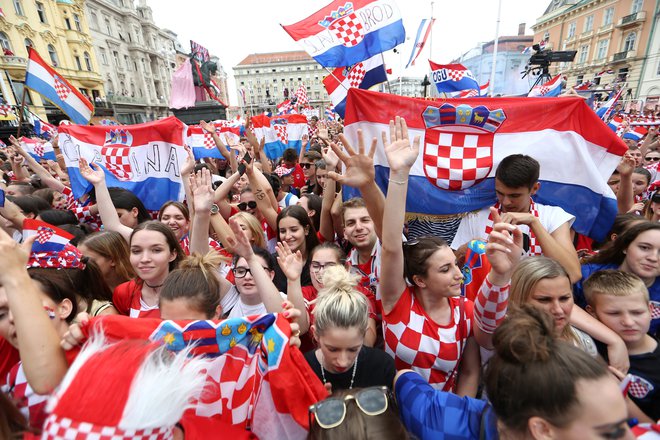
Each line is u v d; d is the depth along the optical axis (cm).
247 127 572
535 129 257
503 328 108
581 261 240
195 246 243
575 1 3738
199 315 160
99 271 197
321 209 373
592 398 88
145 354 88
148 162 381
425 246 170
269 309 176
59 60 3488
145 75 5412
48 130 784
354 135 273
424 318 175
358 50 388
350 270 257
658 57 2983
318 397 129
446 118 261
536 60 862
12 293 114
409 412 129
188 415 116
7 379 142
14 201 357
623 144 241
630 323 165
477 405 122
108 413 75
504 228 150
